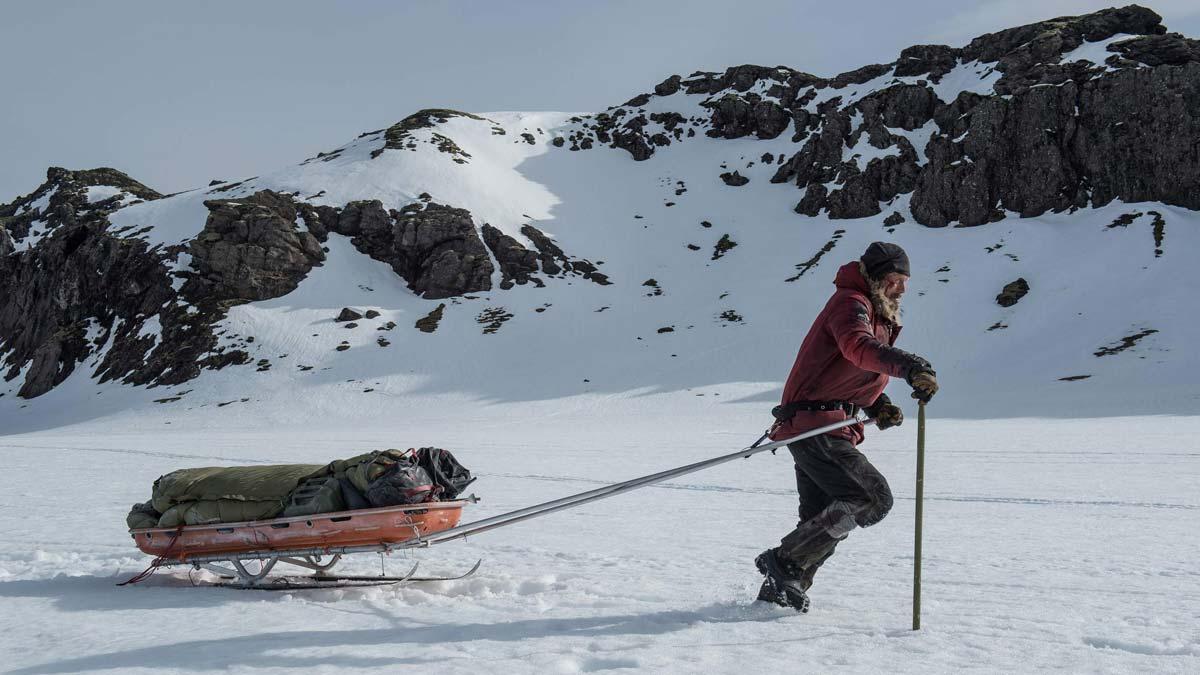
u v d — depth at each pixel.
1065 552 7.51
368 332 86.94
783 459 21.55
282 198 101.00
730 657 4.01
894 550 7.66
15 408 88.19
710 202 113.38
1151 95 88.50
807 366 4.87
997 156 94.31
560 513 10.98
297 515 6.06
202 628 4.91
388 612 5.24
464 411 71.62
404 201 103.12
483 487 15.03
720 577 6.26
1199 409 49.03
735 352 80.12
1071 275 80.38
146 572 6.55
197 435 54.47
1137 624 4.66
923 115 106.25
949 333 76.50
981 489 13.55
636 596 5.54
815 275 92.69
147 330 89.69
